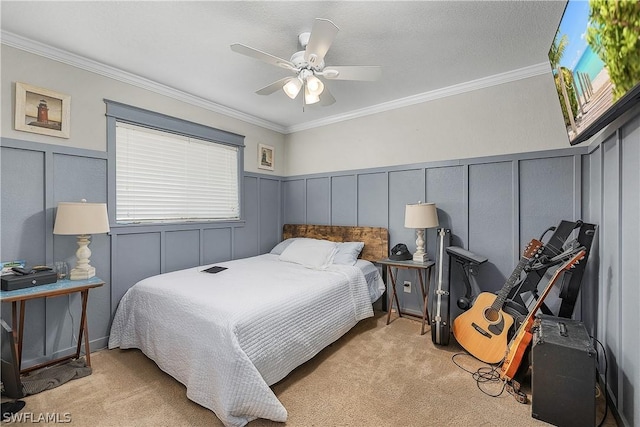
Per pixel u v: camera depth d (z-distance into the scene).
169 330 2.02
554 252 2.22
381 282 3.31
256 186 4.06
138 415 1.68
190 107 3.24
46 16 1.87
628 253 1.54
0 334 1.73
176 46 2.25
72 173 2.37
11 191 2.09
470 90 2.91
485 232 2.86
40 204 2.21
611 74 1.23
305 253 3.29
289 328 1.98
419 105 3.24
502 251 2.77
